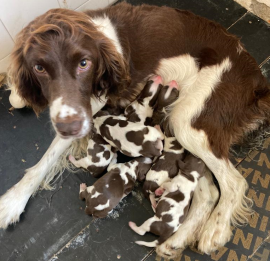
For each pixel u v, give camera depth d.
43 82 0.39
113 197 0.49
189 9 0.70
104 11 0.48
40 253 0.52
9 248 0.52
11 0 0.50
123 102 0.57
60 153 0.53
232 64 0.49
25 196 0.52
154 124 0.59
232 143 0.52
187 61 0.50
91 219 0.54
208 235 0.49
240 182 0.50
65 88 0.36
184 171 0.50
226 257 0.51
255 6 0.70
